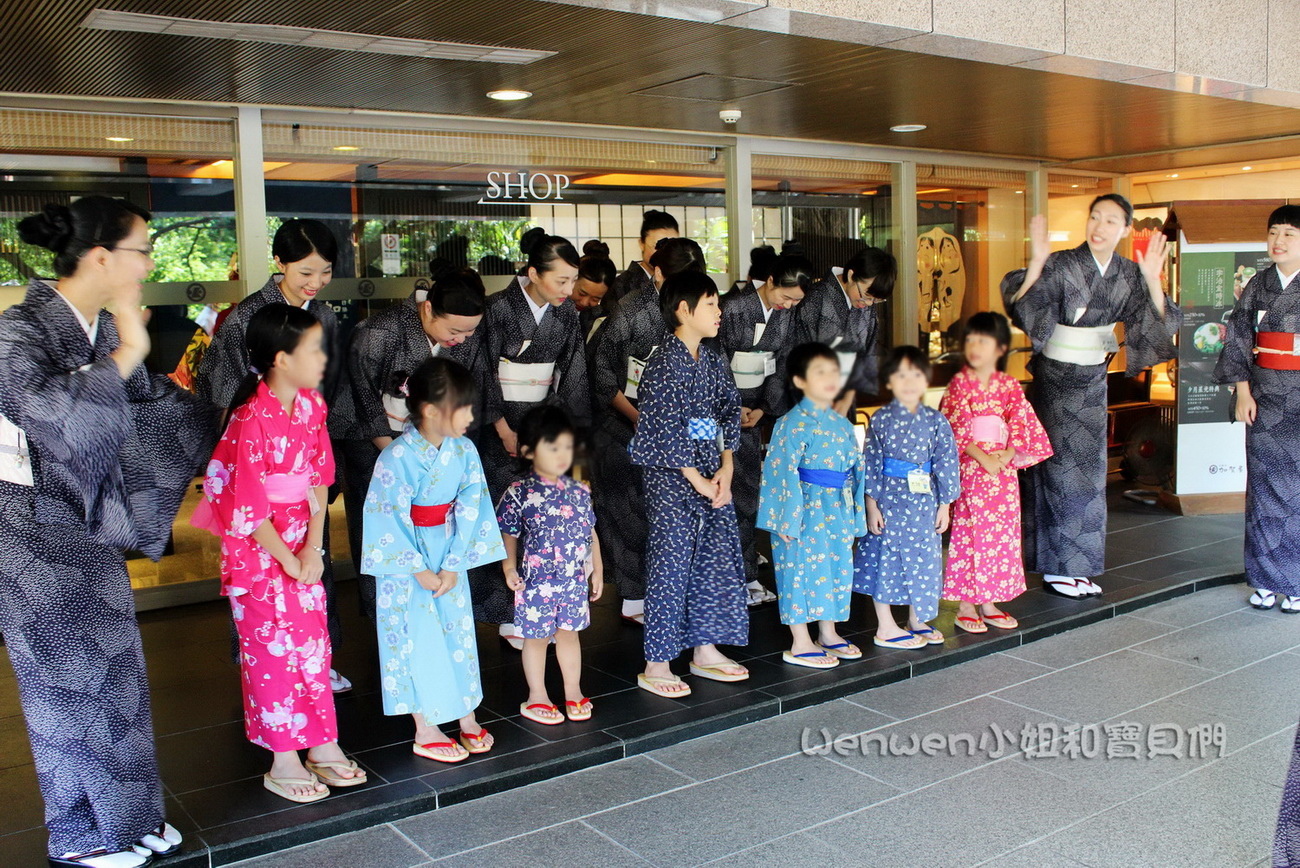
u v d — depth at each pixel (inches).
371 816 128.1
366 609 176.9
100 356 110.4
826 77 194.9
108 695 113.1
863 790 136.1
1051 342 210.8
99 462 107.3
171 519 122.1
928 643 187.0
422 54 164.7
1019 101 228.7
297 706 129.6
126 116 195.6
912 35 165.0
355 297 219.0
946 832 124.8
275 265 210.5
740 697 163.3
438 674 140.7
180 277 203.6
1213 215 289.7
